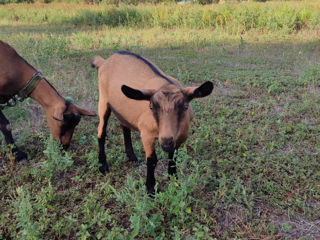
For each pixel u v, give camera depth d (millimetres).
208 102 7090
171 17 17516
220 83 8344
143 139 3785
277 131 5848
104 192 4145
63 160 4609
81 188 4336
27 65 4875
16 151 5020
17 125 6012
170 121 3152
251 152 5184
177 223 3678
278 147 5258
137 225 3303
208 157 5027
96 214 3740
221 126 5832
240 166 4699
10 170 4691
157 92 3301
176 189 4059
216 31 15000
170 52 11797
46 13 23141
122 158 5031
